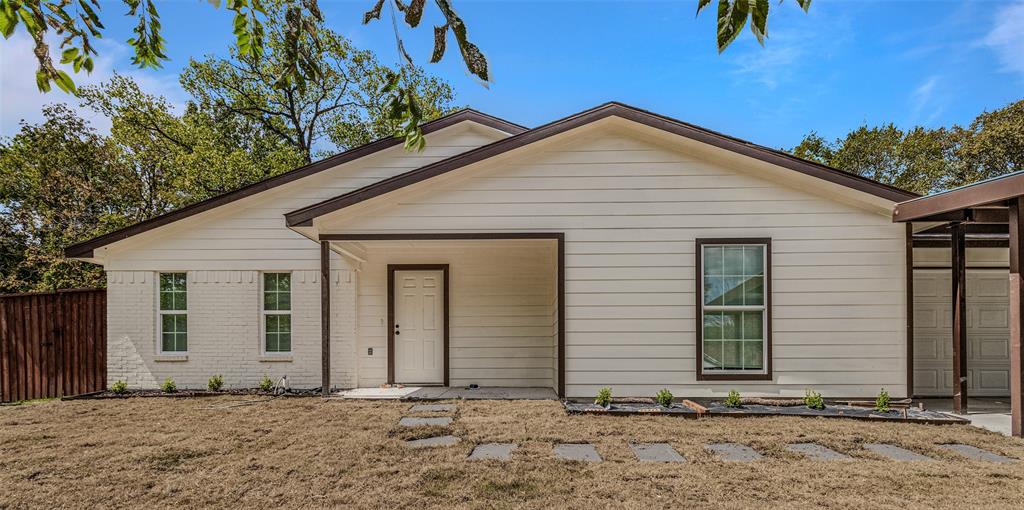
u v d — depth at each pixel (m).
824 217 7.37
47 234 16.36
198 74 18.11
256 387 9.00
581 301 7.44
